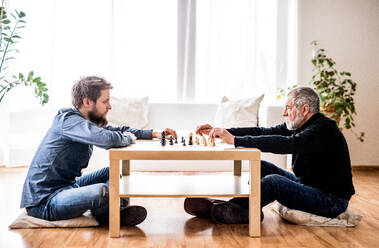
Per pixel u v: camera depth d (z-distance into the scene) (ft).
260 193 5.74
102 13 13.03
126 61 13.29
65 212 5.83
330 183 6.22
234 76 13.44
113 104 11.46
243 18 13.35
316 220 6.21
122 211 6.01
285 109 6.50
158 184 6.18
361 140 12.76
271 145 5.70
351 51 13.25
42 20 12.50
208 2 13.37
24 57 12.38
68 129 5.77
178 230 5.94
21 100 12.29
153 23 13.37
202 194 5.51
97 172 6.89
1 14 10.34
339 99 11.74
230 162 10.73
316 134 5.87
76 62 12.89
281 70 13.42
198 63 13.46
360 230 6.03
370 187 9.77
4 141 12.15
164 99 13.51
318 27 13.25
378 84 13.24
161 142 6.11
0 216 6.66
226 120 11.39
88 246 5.17
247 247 5.19
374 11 13.19
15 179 10.18
